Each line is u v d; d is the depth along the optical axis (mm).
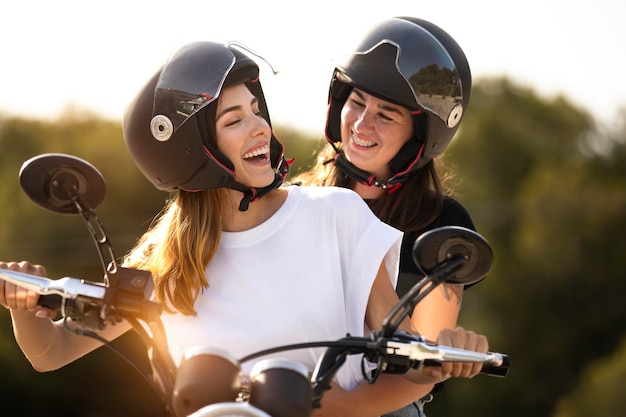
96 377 46062
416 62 7043
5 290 4836
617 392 48750
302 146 52688
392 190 7227
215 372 4102
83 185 4770
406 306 4535
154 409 4578
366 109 7129
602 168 60750
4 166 53938
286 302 5281
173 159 5363
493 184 60875
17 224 49938
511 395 52594
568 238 56094
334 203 5457
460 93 7191
